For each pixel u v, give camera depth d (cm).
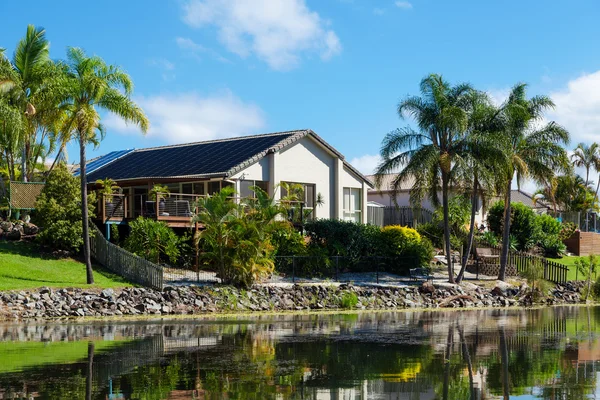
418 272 3909
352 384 1378
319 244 3856
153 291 2892
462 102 3641
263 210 3116
